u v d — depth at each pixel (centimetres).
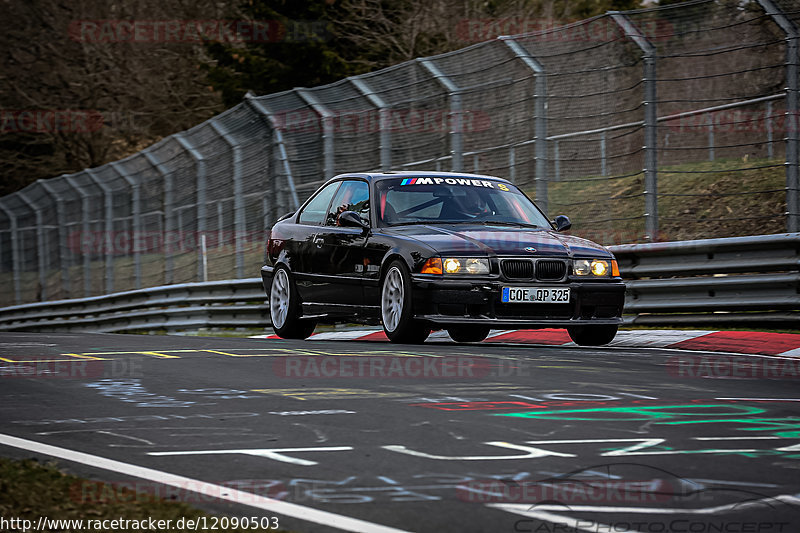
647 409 1744
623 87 4028
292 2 9612
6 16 10931
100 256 7419
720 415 1688
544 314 2902
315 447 1428
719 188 5312
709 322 3484
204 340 3192
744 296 3388
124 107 11150
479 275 2858
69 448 1428
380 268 3036
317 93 4662
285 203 4762
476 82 4166
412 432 1534
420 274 2870
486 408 1747
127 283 7719
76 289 7456
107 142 11575
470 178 3366
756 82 4391
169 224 5797
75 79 11088
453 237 2942
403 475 1259
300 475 1260
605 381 2088
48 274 8506
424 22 8944
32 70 11062
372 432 1534
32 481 1192
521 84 4053
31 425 1605
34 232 8325
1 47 10962
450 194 3262
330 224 3381
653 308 3612
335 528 1027
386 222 3145
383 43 8994
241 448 1423
